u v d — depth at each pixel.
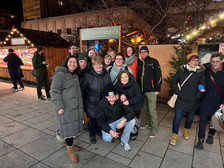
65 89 2.20
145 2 8.60
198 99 2.70
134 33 8.00
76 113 2.27
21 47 8.47
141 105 2.87
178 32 8.34
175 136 2.80
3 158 2.39
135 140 2.95
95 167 2.21
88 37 5.43
